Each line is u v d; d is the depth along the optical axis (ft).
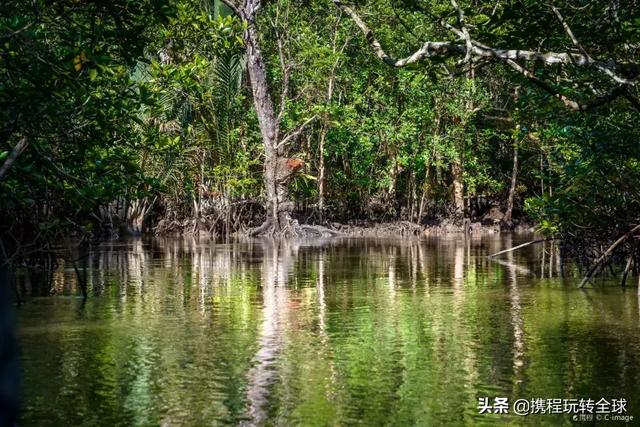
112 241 97.71
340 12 114.62
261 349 28.07
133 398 21.61
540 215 50.01
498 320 34.19
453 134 121.39
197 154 110.32
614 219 45.75
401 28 108.99
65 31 32.89
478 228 126.00
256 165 118.21
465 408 20.70
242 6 106.32
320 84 120.78
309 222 121.60
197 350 27.81
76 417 19.81
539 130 48.26
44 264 53.83
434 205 131.23
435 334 30.91
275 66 119.85
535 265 62.08
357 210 128.88
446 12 28.40
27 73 29.37
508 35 30.09
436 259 68.80
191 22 40.40
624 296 41.86
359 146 119.96
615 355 26.81
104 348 28.19
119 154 37.47
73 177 34.37
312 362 25.99
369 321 34.09
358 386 22.91
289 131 118.21
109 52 32.60
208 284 48.39
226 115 108.06
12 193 34.53
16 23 27.55
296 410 20.48
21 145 29.07
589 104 26.68
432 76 28.89
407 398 21.68
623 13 29.73
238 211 114.42
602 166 42.65
